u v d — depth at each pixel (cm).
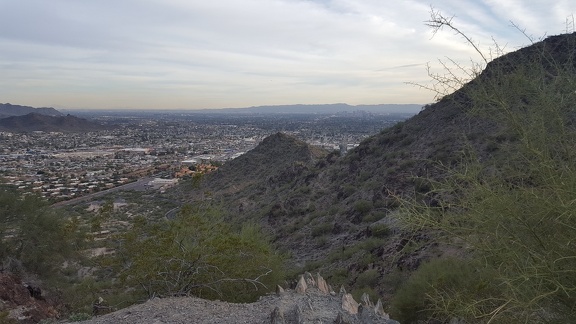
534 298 327
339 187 3206
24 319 1251
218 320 704
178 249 1005
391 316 969
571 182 347
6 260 1644
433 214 427
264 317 693
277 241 2744
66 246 1762
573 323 349
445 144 2369
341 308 735
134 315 757
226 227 1201
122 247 1095
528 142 379
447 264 876
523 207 378
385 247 1639
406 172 2428
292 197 3397
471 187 409
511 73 403
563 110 392
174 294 952
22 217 1731
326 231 2517
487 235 393
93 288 1371
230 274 1063
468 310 369
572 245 346
